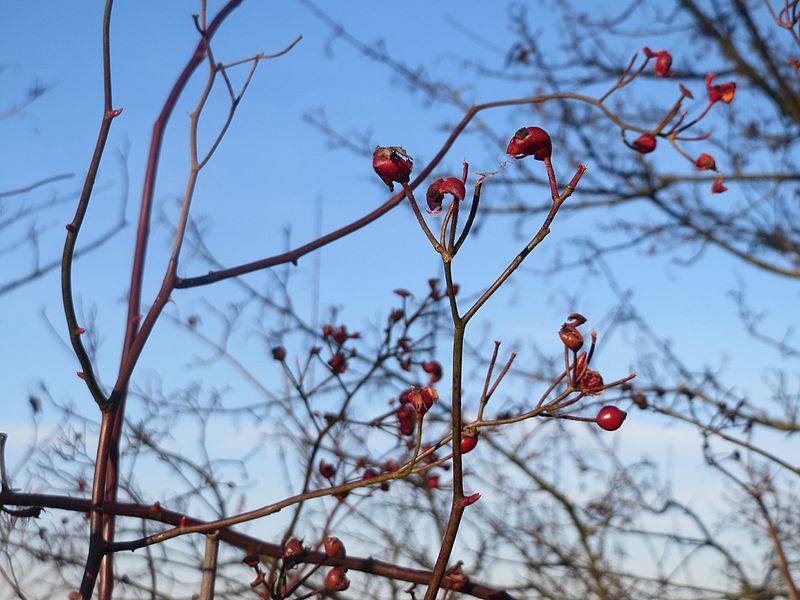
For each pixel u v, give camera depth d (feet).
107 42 1.71
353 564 1.80
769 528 3.96
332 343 2.47
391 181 1.53
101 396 1.75
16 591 2.09
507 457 4.55
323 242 1.97
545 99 2.15
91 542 1.71
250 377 3.22
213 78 1.90
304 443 2.90
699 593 4.49
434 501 3.88
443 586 1.81
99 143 1.69
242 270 1.91
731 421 4.11
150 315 1.82
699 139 2.05
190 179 1.88
